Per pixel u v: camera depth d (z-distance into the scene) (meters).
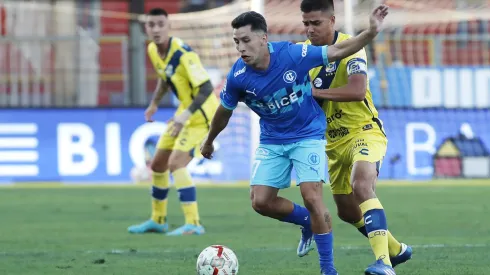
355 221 16.48
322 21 15.08
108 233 23.06
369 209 14.55
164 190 23.14
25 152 39.91
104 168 39.91
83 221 26.02
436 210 28.62
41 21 46.28
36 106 39.94
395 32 45.00
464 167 41.41
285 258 18.03
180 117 22.47
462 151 41.44
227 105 14.80
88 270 16.52
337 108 15.52
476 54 45.94
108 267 16.89
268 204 15.12
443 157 41.34
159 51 23.19
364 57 15.01
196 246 20.22
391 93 42.66
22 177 39.91
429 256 18.27
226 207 29.88
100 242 21.12
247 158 39.97
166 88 24.30
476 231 23.11
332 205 30.30
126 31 49.78
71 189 36.88
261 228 24.03
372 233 14.45
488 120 41.59
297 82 14.28
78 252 19.22
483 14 44.34
